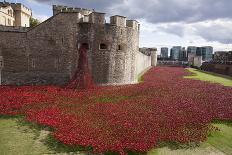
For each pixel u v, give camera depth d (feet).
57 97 77.71
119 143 45.11
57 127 53.78
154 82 126.11
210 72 229.45
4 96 75.25
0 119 59.77
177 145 47.60
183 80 142.51
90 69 98.07
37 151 43.52
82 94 83.20
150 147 44.83
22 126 55.36
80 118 58.95
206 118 63.00
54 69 98.84
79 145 45.34
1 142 46.78
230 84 132.16
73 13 96.32
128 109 67.92
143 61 201.57
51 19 97.35
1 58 96.37
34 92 82.74
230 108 74.02
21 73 97.81
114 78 104.06
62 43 97.76
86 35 96.58
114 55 102.73
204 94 95.50
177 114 64.90
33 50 98.17
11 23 185.06
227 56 282.97
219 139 52.01
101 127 53.16
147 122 57.06
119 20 102.68
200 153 45.01
